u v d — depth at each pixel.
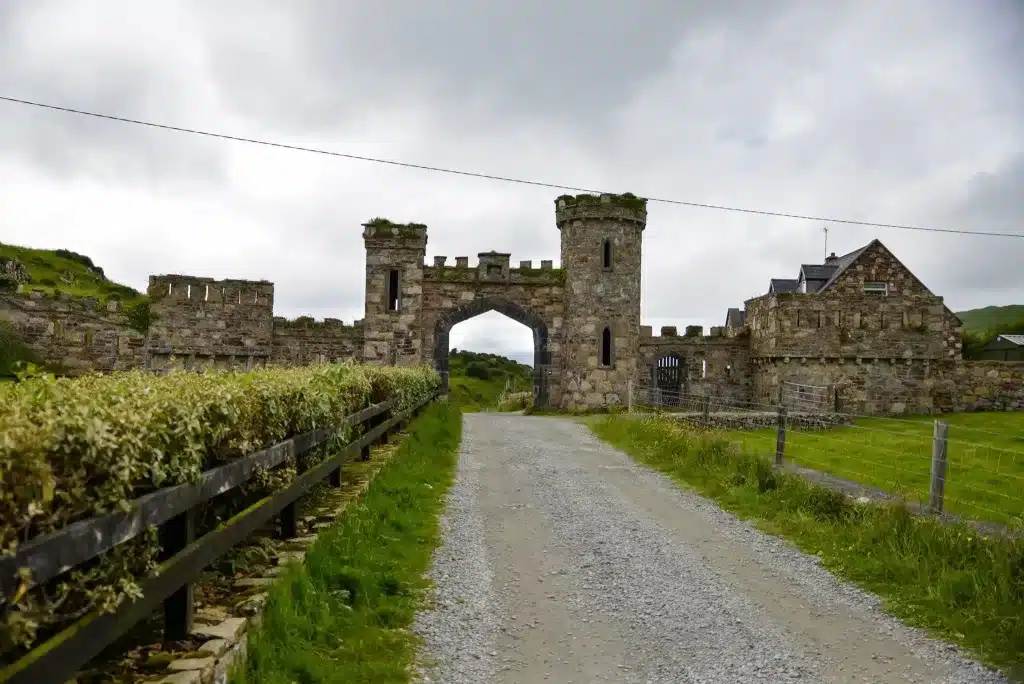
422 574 7.68
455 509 10.89
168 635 4.42
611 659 5.77
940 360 36.22
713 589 7.48
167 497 4.04
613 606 6.98
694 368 40.38
